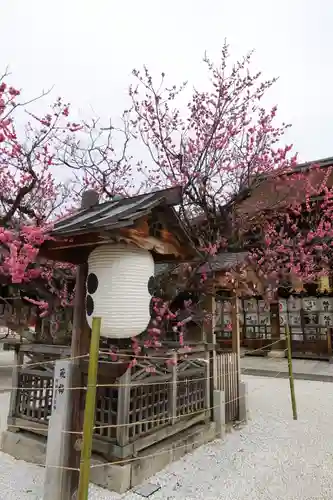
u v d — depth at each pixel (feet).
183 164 19.53
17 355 16.53
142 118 21.03
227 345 55.52
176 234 12.55
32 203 22.36
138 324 10.48
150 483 12.59
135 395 13.09
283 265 23.84
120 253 10.57
